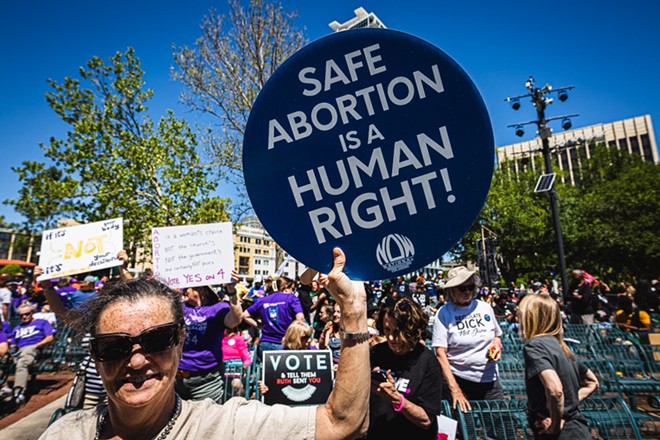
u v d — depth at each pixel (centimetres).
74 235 431
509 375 511
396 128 135
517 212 3069
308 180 137
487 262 1733
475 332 355
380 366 259
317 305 813
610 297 1479
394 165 135
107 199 1434
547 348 255
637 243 2778
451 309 371
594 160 3994
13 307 1013
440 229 131
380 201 135
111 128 1524
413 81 135
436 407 239
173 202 1474
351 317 125
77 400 332
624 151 3925
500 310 1207
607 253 2975
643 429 369
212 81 1522
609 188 3256
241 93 1521
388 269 132
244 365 469
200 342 384
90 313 121
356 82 137
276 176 137
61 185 1385
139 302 120
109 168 1483
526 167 3522
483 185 128
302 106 138
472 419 312
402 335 248
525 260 3322
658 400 500
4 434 479
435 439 241
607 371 513
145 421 116
